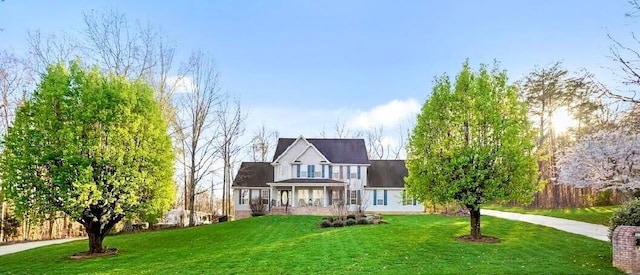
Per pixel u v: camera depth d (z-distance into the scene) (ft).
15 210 55.57
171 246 68.64
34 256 65.16
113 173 58.59
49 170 56.54
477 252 53.26
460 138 61.11
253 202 131.95
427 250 54.85
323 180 134.10
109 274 46.44
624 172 87.51
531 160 59.93
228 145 143.02
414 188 63.00
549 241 61.41
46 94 57.21
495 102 60.49
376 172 143.33
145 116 62.95
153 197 61.72
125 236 88.74
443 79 63.72
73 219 58.34
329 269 44.78
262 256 53.11
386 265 46.21
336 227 83.97
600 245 57.98
